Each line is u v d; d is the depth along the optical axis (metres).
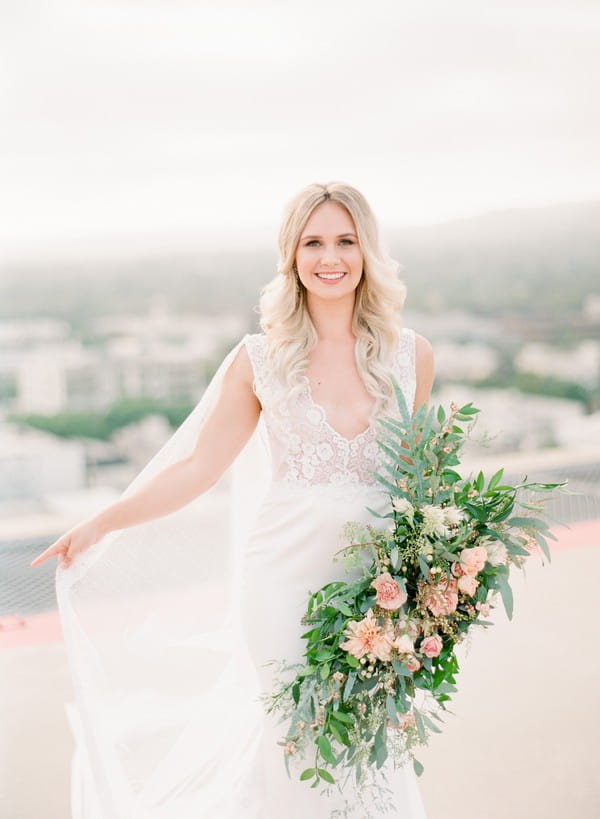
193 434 2.18
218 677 2.26
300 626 1.97
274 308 2.09
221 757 2.19
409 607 1.79
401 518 1.81
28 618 3.96
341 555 1.96
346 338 2.11
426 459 1.81
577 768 2.65
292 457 2.03
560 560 4.69
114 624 2.21
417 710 1.80
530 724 2.93
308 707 1.77
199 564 2.29
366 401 2.06
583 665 3.38
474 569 1.73
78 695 2.03
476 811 2.44
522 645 3.59
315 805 1.97
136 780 2.16
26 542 4.86
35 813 2.48
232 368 2.12
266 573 2.01
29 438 24.14
